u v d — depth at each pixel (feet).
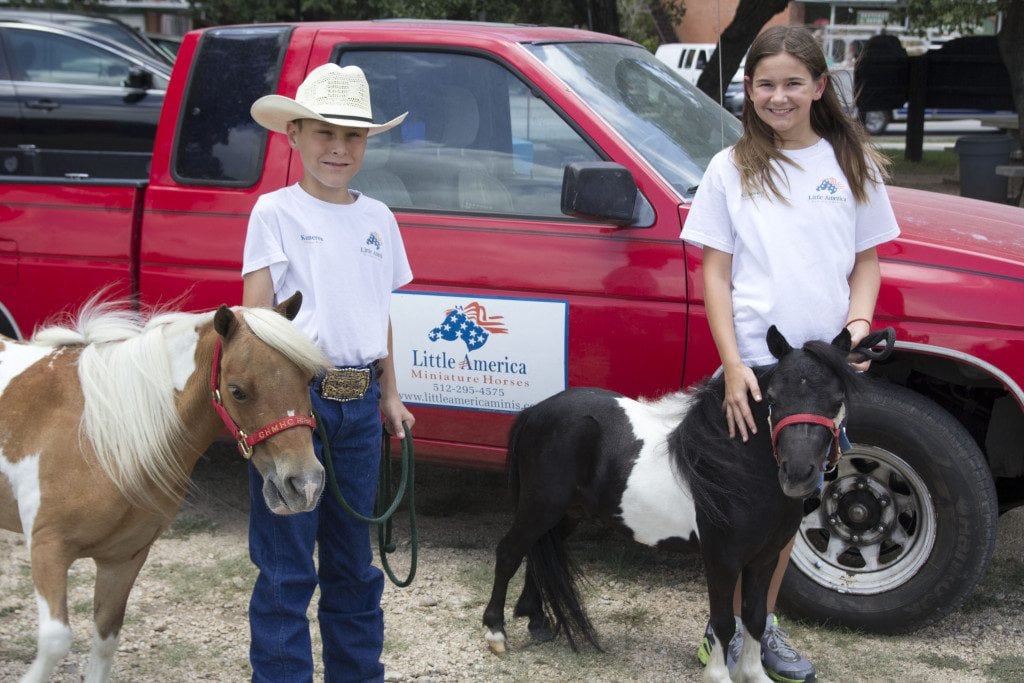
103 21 32.12
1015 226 13.82
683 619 13.10
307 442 8.52
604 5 36.35
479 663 11.93
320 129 9.38
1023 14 37.24
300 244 9.43
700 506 10.30
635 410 11.47
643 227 12.85
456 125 13.94
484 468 14.15
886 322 12.28
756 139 9.98
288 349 8.39
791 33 9.71
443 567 14.57
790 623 12.88
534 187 13.51
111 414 9.16
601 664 11.92
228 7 41.55
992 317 11.87
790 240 9.89
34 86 30.83
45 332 10.07
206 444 9.55
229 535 15.60
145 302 14.64
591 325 13.03
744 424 9.93
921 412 12.06
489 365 13.51
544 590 11.96
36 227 15.08
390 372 10.39
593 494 11.44
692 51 62.54
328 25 14.67
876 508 12.53
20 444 9.46
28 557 14.70
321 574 10.28
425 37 14.08
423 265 13.64
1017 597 13.69
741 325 10.25
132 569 9.96
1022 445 13.00
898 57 55.21
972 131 77.15
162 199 14.58
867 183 10.11
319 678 11.59
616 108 13.91
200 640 12.40
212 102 14.65
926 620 12.38
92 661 10.11
